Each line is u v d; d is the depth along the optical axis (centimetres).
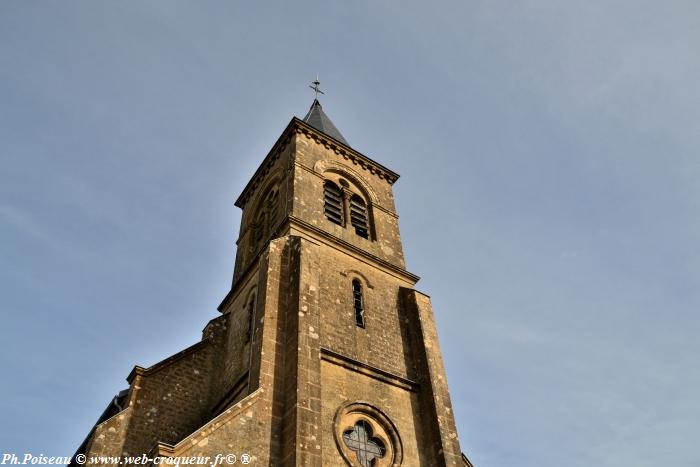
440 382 2223
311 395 1806
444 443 1998
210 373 2419
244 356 2308
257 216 3206
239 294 2689
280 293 2155
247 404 1730
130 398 2116
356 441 1908
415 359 2328
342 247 2561
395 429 2008
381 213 3041
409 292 2573
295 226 2488
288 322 2052
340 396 1962
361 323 2314
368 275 2552
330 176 3023
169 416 2170
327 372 2000
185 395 2275
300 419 1714
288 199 2694
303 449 1648
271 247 2294
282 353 1956
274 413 1769
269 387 1822
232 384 2238
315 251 2319
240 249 3161
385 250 2802
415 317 2458
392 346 2322
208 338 2525
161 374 2266
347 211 2873
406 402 2142
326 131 3472
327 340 2120
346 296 2370
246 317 2470
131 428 2033
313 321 2047
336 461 1778
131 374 2209
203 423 2234
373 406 2016
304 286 2136
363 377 2092
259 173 3334
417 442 2038
